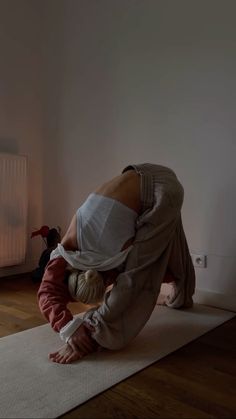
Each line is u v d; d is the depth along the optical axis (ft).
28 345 5.86
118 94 9.53
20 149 10.71
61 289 5.97
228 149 7.74
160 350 5.76
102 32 9.82
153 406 4.31
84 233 6.05
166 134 8.64
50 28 10.98
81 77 10.32
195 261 8.25
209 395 4.56
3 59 10.16
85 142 10.29
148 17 8.91
